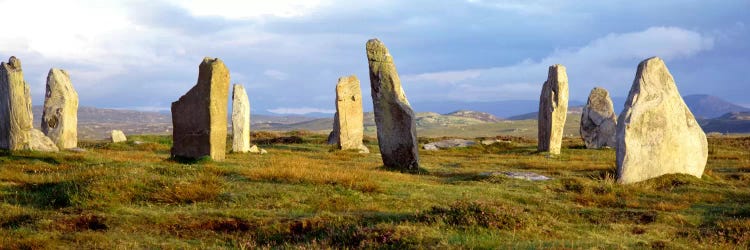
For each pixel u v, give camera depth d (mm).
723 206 18500
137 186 17016
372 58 28406
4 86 25953
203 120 26406
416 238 11812
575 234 13484
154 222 13984
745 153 41188
